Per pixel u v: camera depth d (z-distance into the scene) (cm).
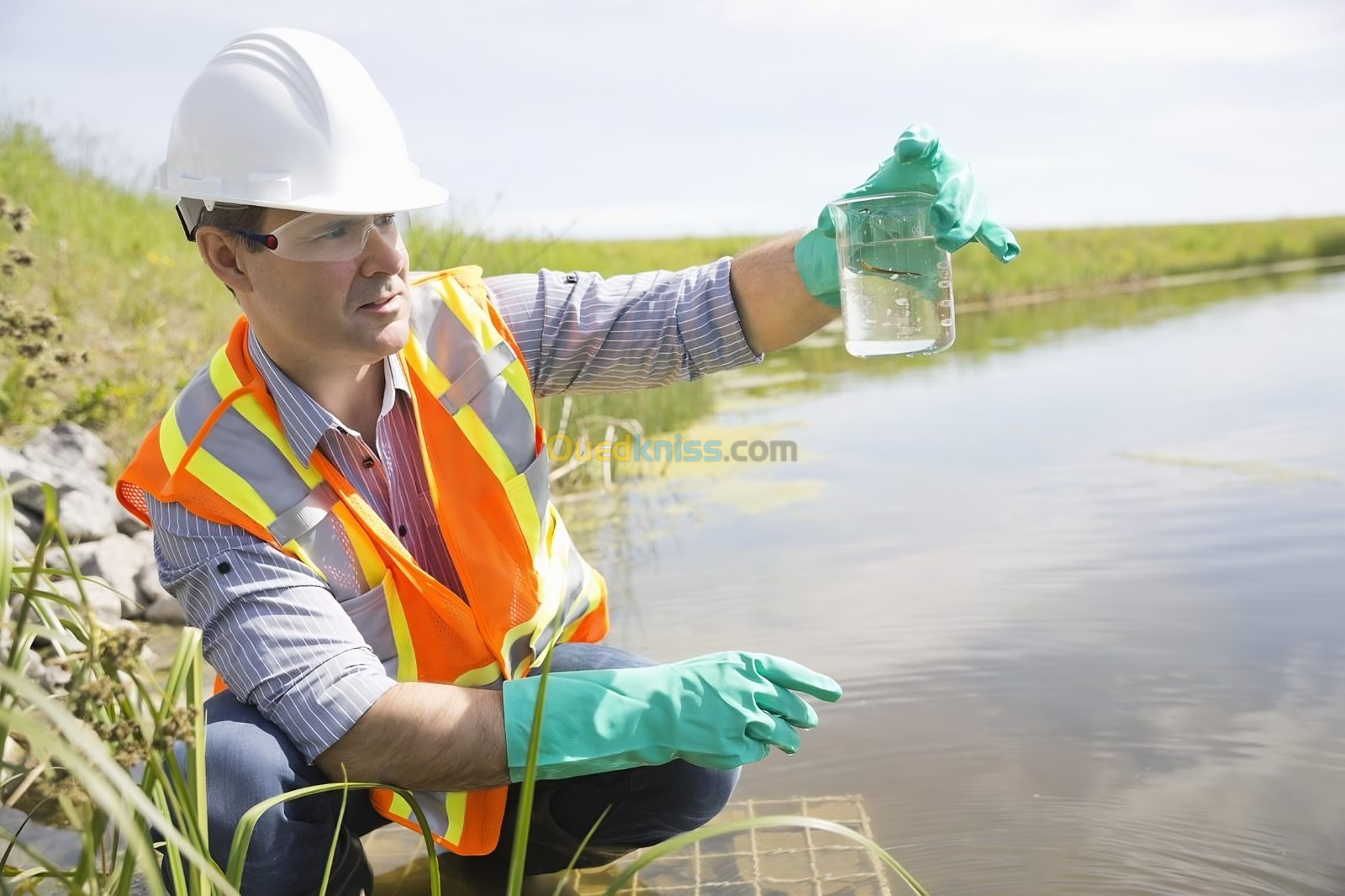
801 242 188
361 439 174
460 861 202
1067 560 362
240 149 160
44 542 126
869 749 234
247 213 159
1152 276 2219
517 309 195
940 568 364
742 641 307
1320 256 2584
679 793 177
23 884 131
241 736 157
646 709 159
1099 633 294
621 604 351
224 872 156
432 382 179
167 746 124
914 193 162
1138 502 431
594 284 199
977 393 766
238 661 158
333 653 156
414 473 178
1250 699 246
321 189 159
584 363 197
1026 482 482
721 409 786
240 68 164
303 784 159
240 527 163
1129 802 205
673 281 197
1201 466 484
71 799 119
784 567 379
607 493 528
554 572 188
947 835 197
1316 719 235
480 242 605
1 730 124
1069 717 243
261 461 167
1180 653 276
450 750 155
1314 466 464
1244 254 2497
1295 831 191
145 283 761
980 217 165
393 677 172
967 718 246
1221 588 322
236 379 171
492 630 174
